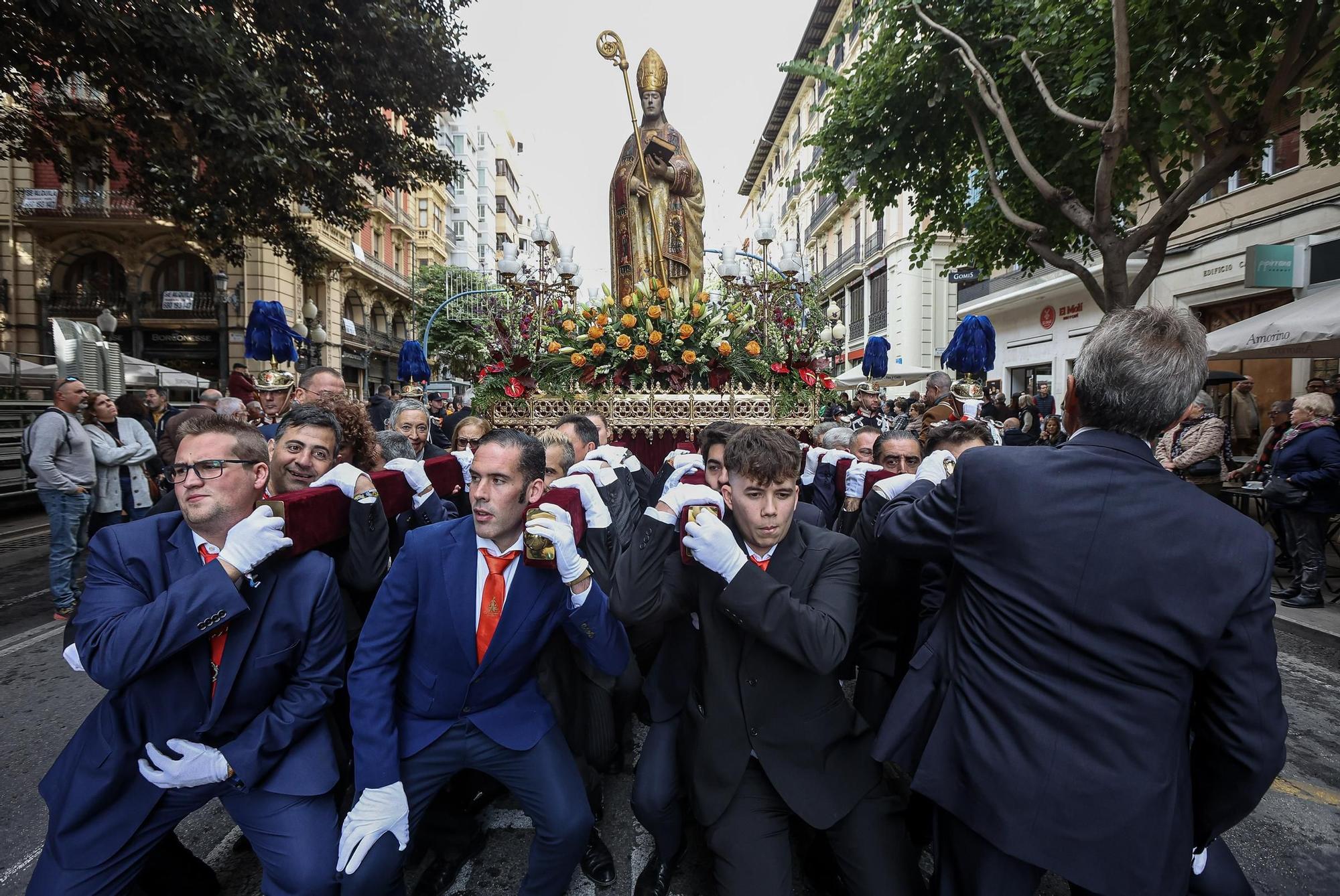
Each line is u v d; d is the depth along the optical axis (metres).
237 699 1.85
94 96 10.30
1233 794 1.30
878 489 2.51
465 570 1.99
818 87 29.77
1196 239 10.90
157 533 1.92
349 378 25.97
